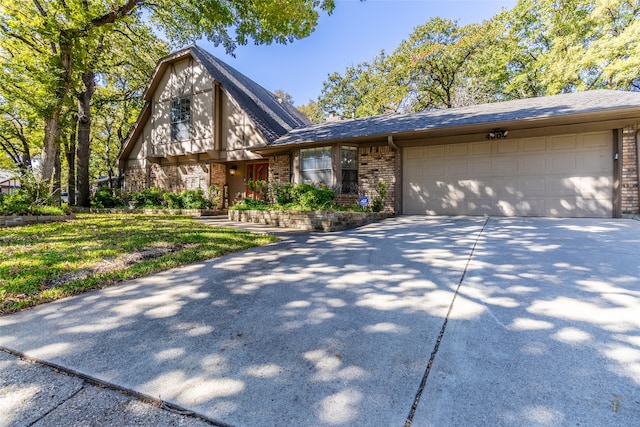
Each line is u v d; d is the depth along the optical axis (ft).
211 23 28.35
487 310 7.97
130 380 5.65
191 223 26.99
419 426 4.33
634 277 9.88
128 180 50.14
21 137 54.24
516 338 6.56
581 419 4.34
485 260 12.62
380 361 5.96
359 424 4.42
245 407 4.86
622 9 43.09
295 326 7.57
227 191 45.03
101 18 27.99
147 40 43.52
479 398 4.83
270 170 38.70
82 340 7.18
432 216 28.94
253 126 37.60
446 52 62.13
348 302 8.96
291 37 28.43
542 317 7.44
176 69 43.34
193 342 6.98
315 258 14.39
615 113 21.15
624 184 23.16
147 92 45.37
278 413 4.70
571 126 24.47
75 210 38.55
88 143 42.34
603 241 14.97
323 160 34.06
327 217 23.84
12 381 5.71
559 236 16.63
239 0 25.73
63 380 5.74
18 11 29.84
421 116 34.68
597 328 6.83
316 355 6.26
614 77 41.86
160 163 46.85
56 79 28.60
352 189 33.50
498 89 63.46
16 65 31.07
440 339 6.68
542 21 54.13
